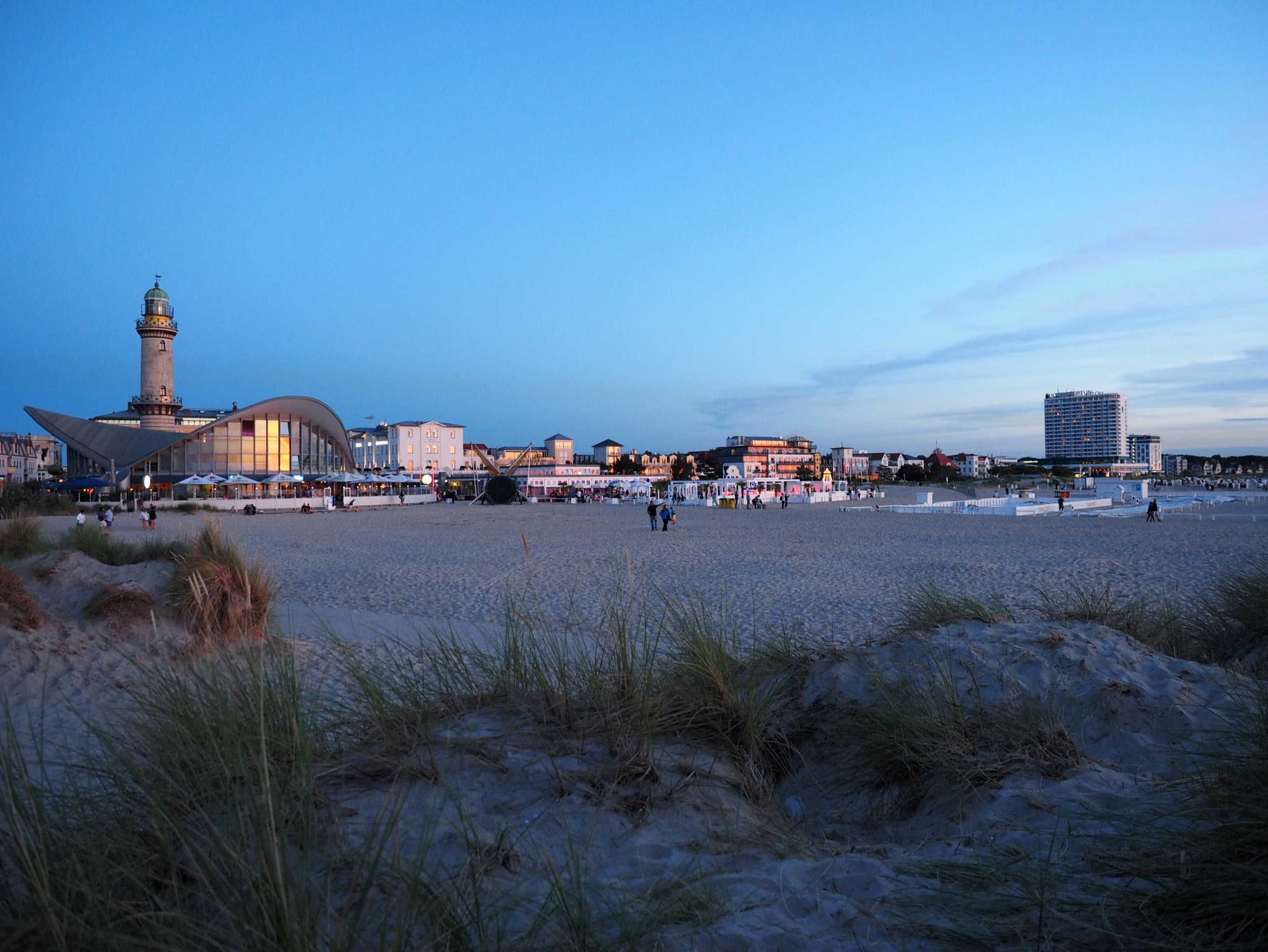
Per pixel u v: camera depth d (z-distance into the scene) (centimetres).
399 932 173
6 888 189
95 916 180
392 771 283
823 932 209
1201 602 866
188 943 174
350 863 216
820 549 2116
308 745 269
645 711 337
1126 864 229
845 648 496
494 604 1205
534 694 363
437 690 372
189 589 762
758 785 344
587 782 293
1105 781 316
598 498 7481
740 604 1154
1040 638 470
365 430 12788
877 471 19025
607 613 466
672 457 18300
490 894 213
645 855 255
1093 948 193
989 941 200
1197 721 371
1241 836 218
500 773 294
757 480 7531
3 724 462
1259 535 2348
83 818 225
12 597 715
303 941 171
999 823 288
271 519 4144
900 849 279
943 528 2966
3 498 4303
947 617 544
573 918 202
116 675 623
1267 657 532
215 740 251
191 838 204
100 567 847
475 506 6312
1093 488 8688
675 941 202
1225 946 185
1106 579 1393
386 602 1242
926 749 340
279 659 334
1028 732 351
